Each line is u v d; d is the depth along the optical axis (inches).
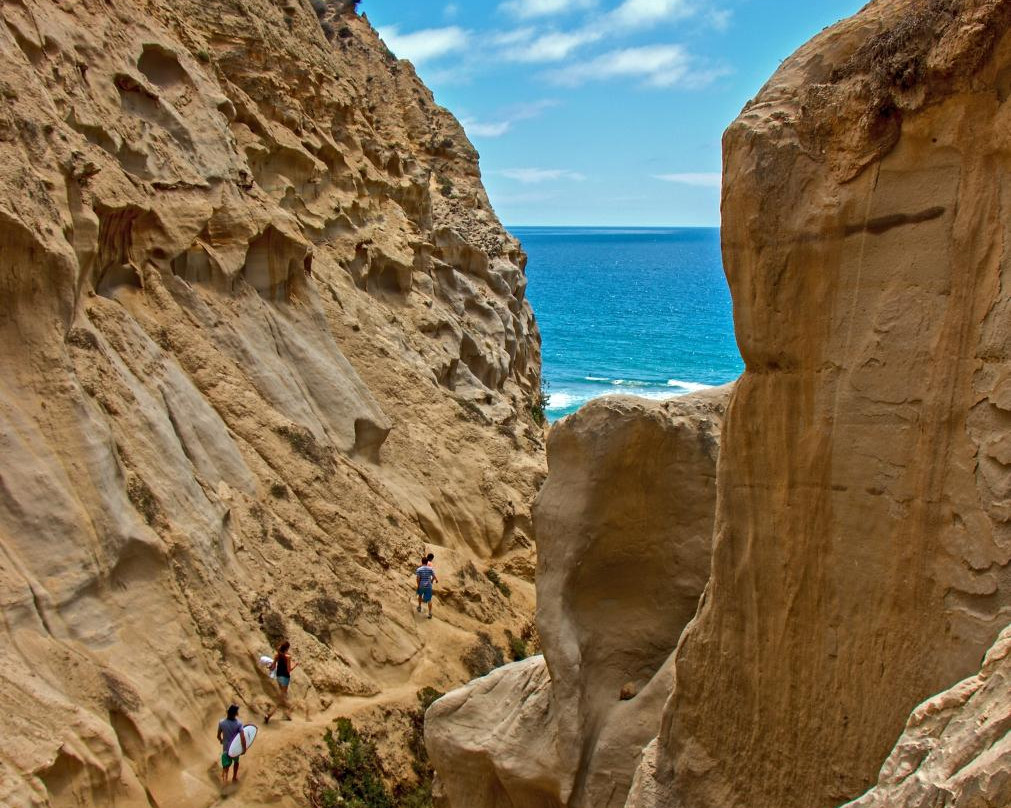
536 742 454.0
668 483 445.1
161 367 753.6
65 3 840.9
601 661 457.4
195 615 630.5
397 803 650.2
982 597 276.4
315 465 862.5
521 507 1146.7
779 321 316.5
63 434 592.7
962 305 280.5
